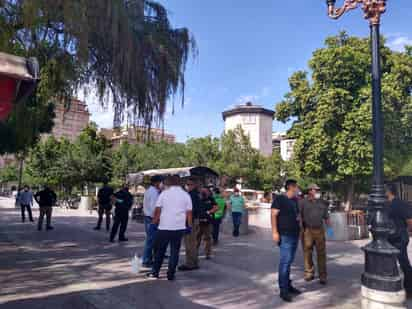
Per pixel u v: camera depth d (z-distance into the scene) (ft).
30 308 15.21
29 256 26.94
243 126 177.47
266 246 34.91
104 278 20.81
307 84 68.90
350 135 59.98
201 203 25.91
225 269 24.04
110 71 25.55
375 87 16.69
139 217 59.21
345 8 18.49
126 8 23.80
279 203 18.21
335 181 67.31
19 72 9.47
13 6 20.17
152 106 26.45
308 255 21.52
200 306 16.25
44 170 106.83
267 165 121.49
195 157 115.85
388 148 60.23
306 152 66.39
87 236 38.88
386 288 14.94
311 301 17.40
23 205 53.83
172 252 20.89
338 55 62.34
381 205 15.92
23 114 34.24
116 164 111.14
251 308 16.20
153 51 25.95
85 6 20.85
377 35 16.85
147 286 19.33
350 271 24.36
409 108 60.49
